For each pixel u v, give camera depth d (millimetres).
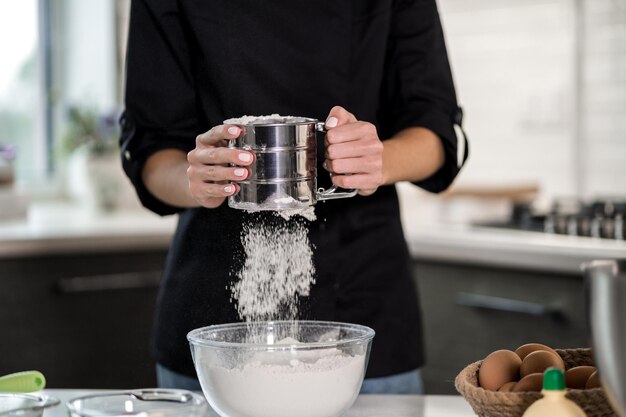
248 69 1635
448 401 1389
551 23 3607
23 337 2912
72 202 3990
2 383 1300
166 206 1722
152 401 1192
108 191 3662
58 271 2951
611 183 3512
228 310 1595
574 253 2426
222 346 1179
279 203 1245
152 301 3096
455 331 2738
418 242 2820
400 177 1590
